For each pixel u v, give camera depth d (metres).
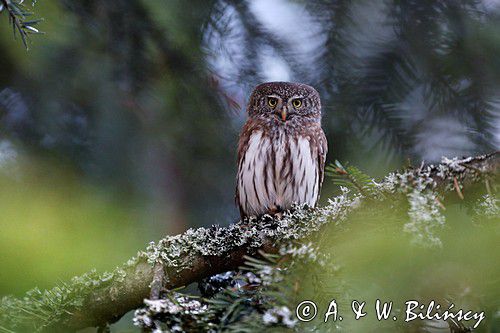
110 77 9.87
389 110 10.45
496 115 10.42
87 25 9.59
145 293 6.63
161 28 9.73
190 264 6.84
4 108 9.91
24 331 6.46
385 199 6.09
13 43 9.43
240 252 6.91
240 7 10.26
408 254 5.13
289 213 7.21
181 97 10.23
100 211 9.41
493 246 4.95
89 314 6.62
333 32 10.41
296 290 5.24
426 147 10.42
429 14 10.33
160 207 9.95
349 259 5.32
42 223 7.64
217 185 11.19
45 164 9.71
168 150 10.35
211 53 10.17
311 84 10.53
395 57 10.37
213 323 5.47
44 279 7.23
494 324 5.14
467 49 10.30
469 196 6.03
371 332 5.23
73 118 9.99
